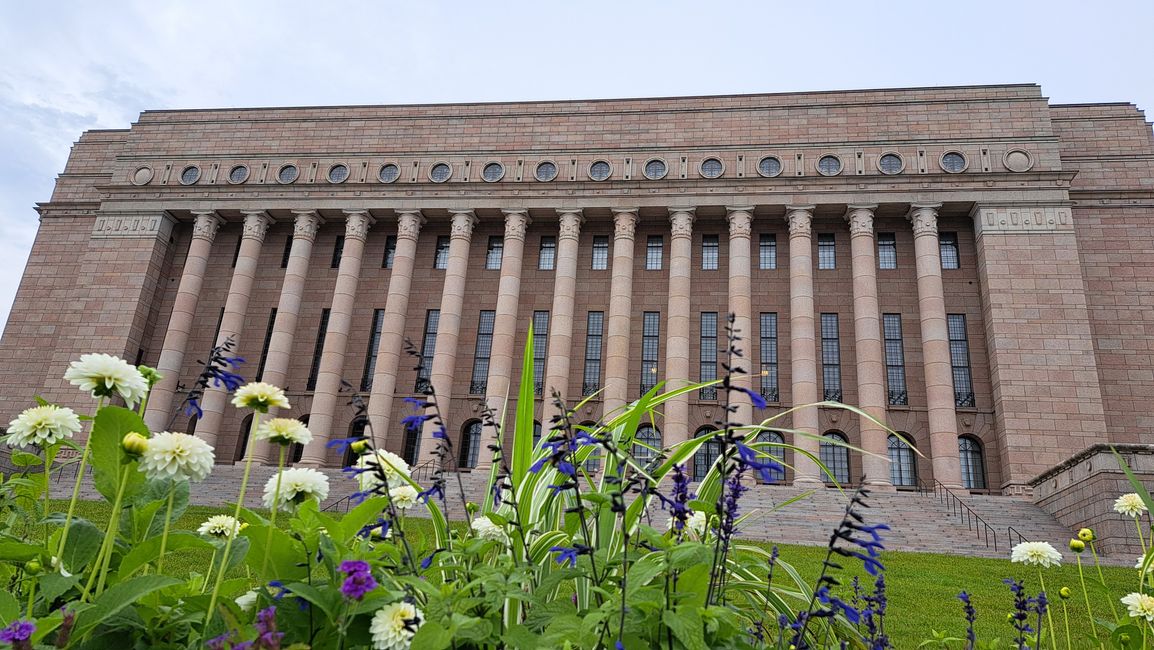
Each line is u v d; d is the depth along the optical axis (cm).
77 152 5734
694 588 420
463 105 5238
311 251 4969
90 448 413
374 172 5050
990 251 4362
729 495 468
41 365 5084
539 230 5050
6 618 346
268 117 5316
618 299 4547
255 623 407
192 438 392
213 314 5028
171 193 5119
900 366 4456
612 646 380
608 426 540
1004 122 4625
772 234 4856
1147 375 4284
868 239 4478
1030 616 1415
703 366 4609
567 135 5056
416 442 4559
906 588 1745
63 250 5412
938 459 3988
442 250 5103
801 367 4259
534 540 523
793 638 511
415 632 357
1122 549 2562
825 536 2870
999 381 4116
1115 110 4922
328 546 415
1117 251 4538
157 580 366
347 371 4838
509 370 4491
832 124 4812
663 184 4753
